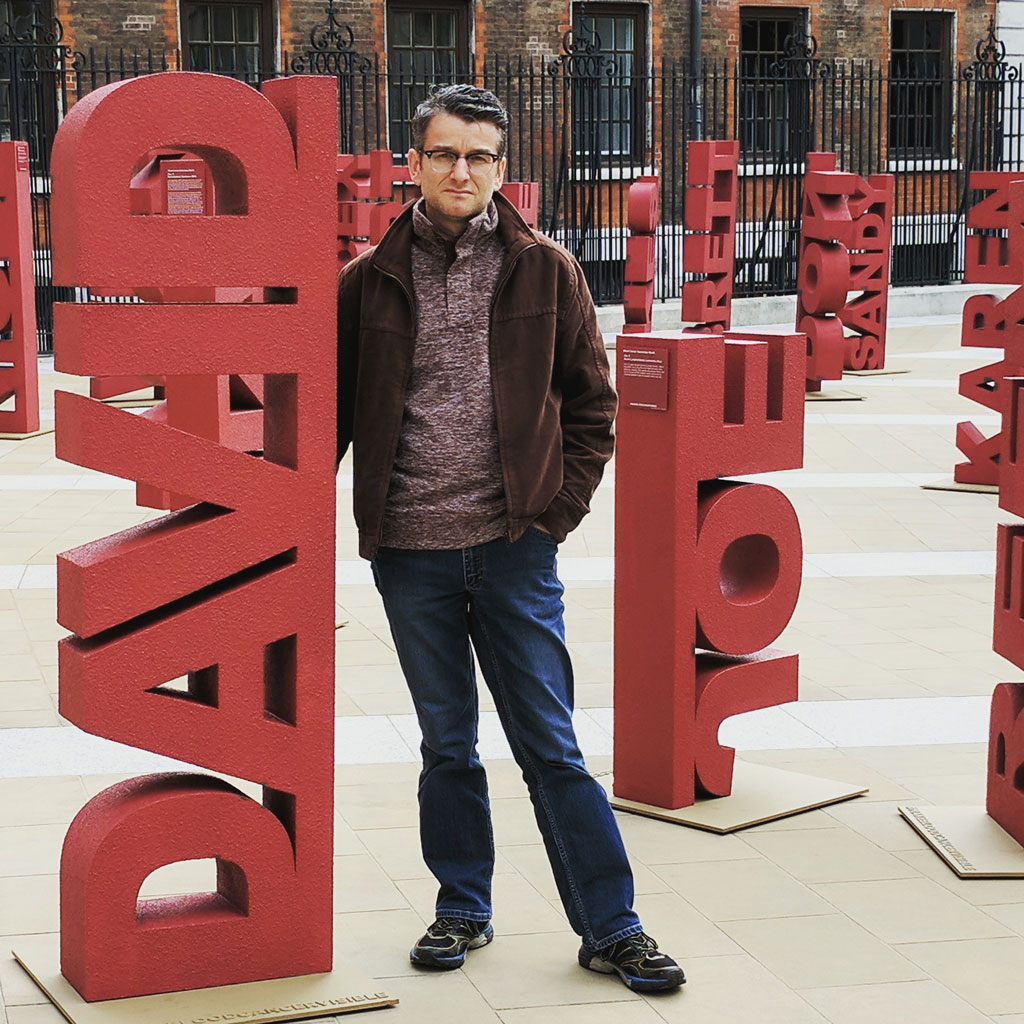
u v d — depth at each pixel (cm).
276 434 327
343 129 1969
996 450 966
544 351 322
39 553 774
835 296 1353
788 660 459
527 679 333
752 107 2252
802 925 370
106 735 305
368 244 1460
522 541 328
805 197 1367
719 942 360
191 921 323
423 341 321
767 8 2248
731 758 449
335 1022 318
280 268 307
